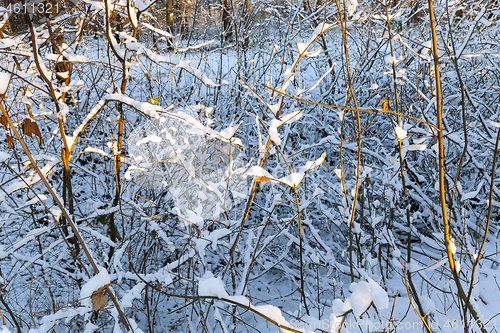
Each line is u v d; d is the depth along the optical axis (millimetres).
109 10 2006
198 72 1907
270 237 2281
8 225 2840
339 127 4129
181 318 2734
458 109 3002
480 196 3588
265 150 1975
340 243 3281
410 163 3279
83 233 2629
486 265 2801
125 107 3100
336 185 3275
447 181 2207
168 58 1897
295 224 3104
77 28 2574
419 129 2244
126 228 2818
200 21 4324
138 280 1968
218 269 3121
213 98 4219
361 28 4125
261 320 2723
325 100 4211
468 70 3883
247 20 4383
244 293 2104
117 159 2283
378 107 3920
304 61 4320
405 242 3311
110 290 1348
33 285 2445
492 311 2205
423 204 3121
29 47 2312
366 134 3980
